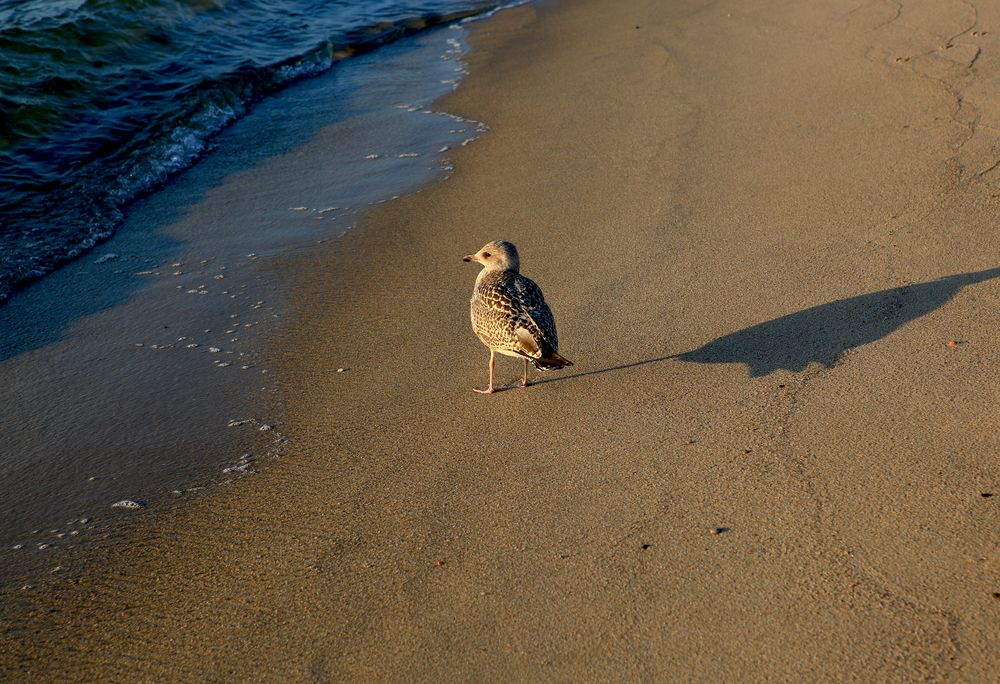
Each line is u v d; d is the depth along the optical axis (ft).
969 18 43.96
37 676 14.87
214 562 17.13
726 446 18.56
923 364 20.35
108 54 50.06
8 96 43.57
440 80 49.60
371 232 32.04
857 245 26.25
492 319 20.84
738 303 24.18
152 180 38.34
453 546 16.71
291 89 50.65
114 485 19.80
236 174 38.83
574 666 13.85
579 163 35.58
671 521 16.65
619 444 19.16
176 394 23.25
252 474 19.80
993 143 31.24
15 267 30.37
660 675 13.56
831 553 15.39
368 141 41.42
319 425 21.40
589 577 15.55
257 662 14.67
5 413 22.70
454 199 34.01
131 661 14.99
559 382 21.91
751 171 32.48
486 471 18.88
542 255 28.32
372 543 17.07
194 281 29.50
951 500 16.24
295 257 30.66
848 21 47.19
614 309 24.66
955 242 25.54
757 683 13.24
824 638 13.80
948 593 14.26
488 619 14.93
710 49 47.21
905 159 31.32
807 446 18.20
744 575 15.16
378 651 14.60
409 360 24.07
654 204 30.89
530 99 44.32
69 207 35.47
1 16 51.72
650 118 39.19
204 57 52.90
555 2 63.77
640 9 57.88
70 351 25.66
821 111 36.91
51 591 16.76
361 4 67.10
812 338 22.08
